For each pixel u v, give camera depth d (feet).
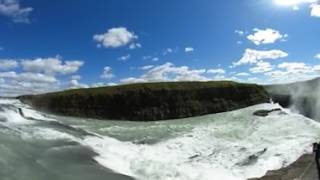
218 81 255.09
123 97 215.92
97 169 78.54
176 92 227.81
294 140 128.47
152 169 87.45
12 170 66.33
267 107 209.87
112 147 98.22
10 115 110.83
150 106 215.10
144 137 131.54
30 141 83.41
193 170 91.25
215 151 115.44
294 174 84.53
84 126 147.02
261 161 100.32
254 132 148.05
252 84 256.32
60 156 79.87
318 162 89.45
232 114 197.77
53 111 196.85
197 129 154.51
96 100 211.00
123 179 76.64
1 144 76.02
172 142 124.47
